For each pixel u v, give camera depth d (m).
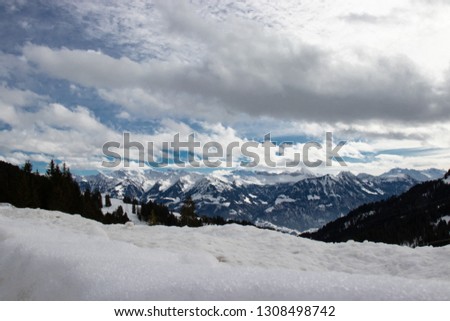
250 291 3.13
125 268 3.77
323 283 3.17
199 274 3.54
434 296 2.88
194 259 6.32
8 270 4.40
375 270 10.44
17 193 56.44
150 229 14.13
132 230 13.74
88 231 11.52
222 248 11.22
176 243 11.02
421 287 3.03
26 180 59.75
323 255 11.77
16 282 4.11
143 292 3.25
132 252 6.00
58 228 12.06
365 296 2.95
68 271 3.84
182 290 3.22
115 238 11.57
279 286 3.14
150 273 3.64
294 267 10.14
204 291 3.17
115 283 3.42
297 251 11.97
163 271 3.69
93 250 5.18
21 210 17.09
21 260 4.43
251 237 13.52
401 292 2.97
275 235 13.67
